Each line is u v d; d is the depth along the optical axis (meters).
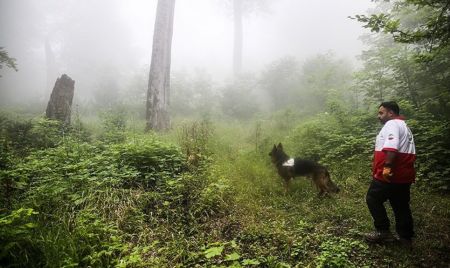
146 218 4.45
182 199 4.85
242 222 4.41
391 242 3.79
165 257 3.61
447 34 4.22
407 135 3.66
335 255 3.54
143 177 5.48
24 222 3.64
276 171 6.28
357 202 5.05
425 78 7.41
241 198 4.98
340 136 7.31
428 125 6.48
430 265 3.41
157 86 11.13
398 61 7.97
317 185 5.30
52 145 7.63
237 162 6.43
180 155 6.27
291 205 5.02
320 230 4.20
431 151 5.85
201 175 5.52
